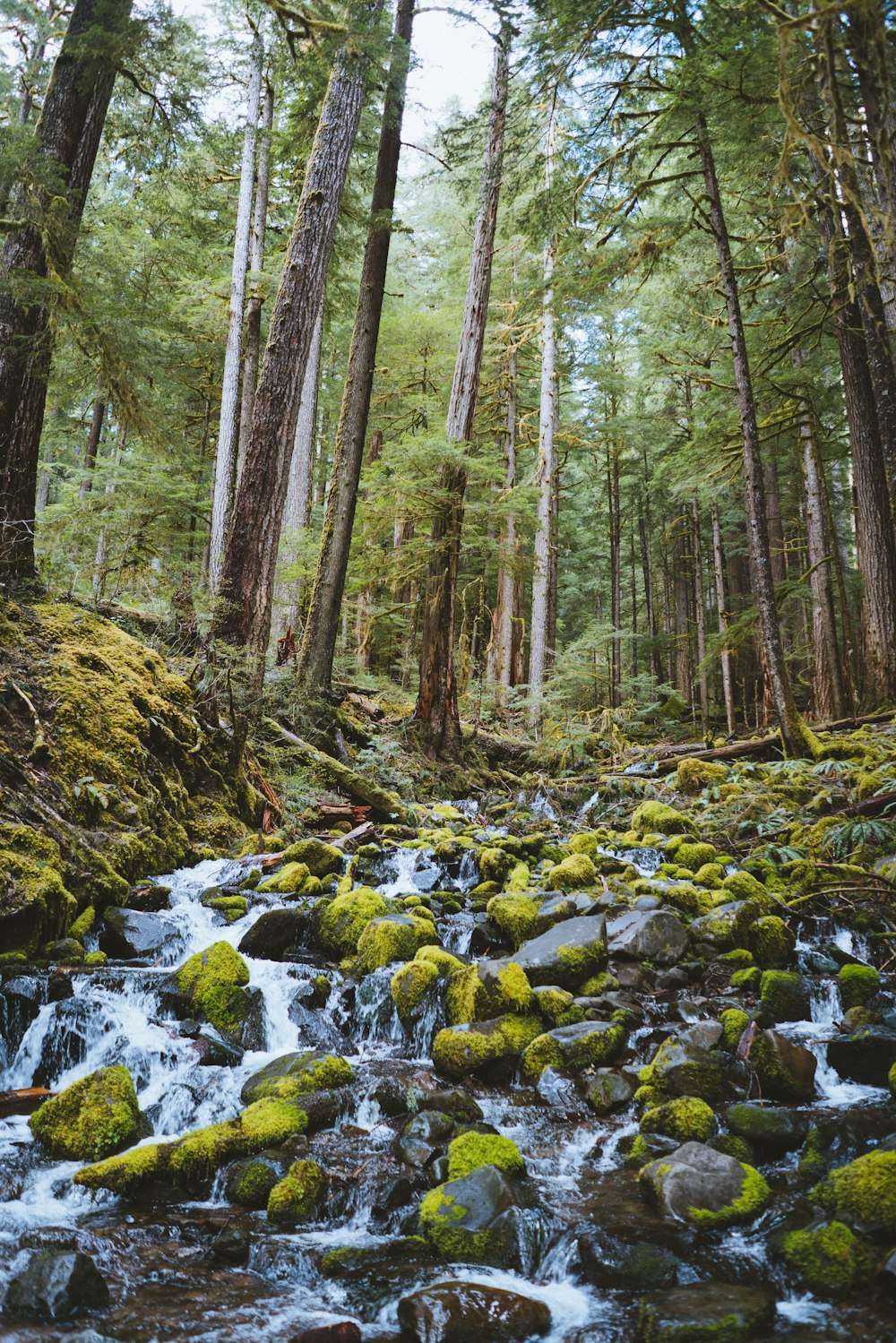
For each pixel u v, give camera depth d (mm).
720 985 5191
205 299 15875
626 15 9867
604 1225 2891
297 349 9930
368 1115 3791
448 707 13195
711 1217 2881
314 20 10102
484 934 5852
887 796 7934
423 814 10094
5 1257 2703
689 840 8320
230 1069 4121
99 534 12727
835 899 6516
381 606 18516
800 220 4207
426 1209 2963
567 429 23812
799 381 13891
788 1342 2236
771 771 10031
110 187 19406
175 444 10742
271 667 11953
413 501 12828
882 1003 4832
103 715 6719
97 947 5266
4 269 7824
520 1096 4039
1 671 6355
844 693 15500
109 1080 3648
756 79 8742
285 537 14000
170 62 10672
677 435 22234
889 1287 2447
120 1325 2410
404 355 21703
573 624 35438
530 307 18938
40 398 8477
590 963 5047
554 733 14656
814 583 16156
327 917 5832
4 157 7551
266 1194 3129
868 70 4031
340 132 10500
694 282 15898
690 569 28250
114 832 6164
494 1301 2451
